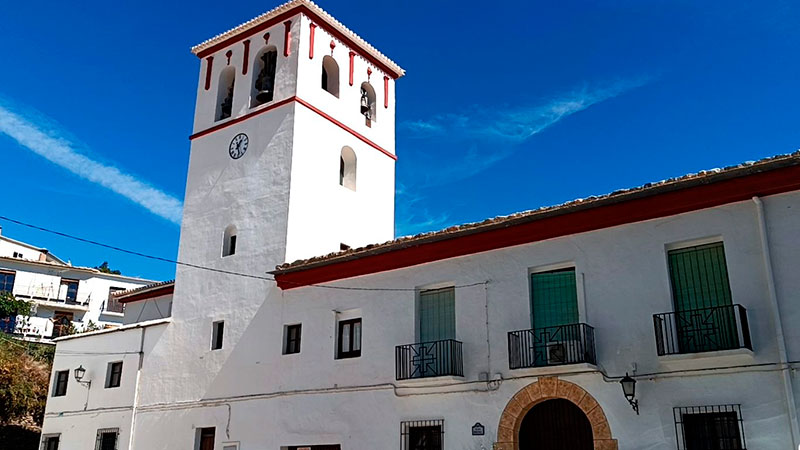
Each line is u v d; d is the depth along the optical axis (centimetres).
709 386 1245
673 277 1354
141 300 2619
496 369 1489
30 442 2770
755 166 1246
